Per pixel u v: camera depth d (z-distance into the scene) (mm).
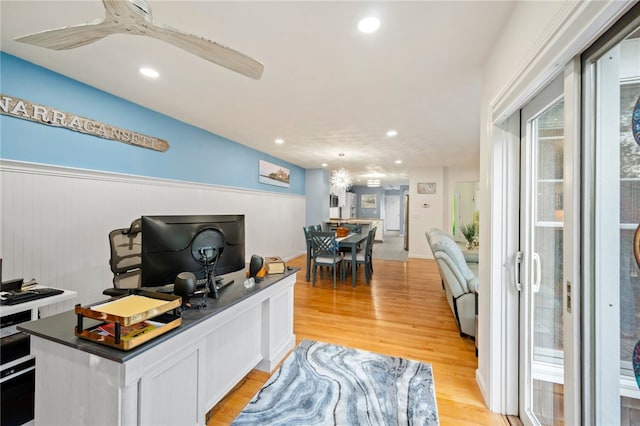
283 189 6234
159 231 1452
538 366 1525
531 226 1554
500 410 1668
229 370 1721
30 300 1643
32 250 2158
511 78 1378
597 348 968
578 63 971
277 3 1453
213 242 1593
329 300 3732
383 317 3146
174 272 1503
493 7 1438
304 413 1655
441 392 1865
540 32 1100
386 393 1842
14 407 1550
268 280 2072
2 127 2002
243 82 2406
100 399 1039
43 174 2215
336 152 5332
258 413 1656
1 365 1430
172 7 1479
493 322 1659
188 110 3125
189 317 1334
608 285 949
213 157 4086
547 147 1477
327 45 1839
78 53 1979
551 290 1464
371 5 1460
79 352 1073
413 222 7094
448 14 1510
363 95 2660
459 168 6969
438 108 2992
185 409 1297
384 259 6863
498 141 1638
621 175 916
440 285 4500
